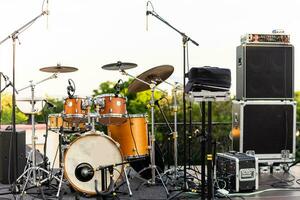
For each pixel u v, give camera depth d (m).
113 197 4.44
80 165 4.73
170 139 5.87
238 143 6.03
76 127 5.21
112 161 4.81
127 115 4.95
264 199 4.65
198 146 6.46
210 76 3.96
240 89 6.09
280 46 6.05
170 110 6.82
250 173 4.99
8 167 5.57
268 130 6.01
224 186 5.03
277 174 6.02
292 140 6.07
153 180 5.34
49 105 5.12
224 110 8.66
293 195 4.85
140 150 5.21
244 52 6.00
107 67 5.12
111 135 5.27
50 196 4.80
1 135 5.61
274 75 6.04
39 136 6.38
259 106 5.99
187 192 4.86
